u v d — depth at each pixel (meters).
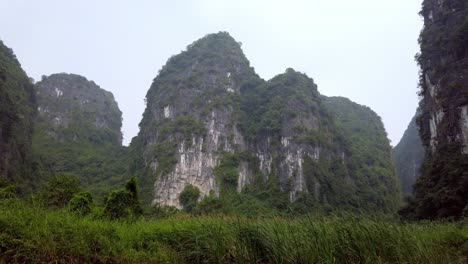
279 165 66.38
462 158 26.31
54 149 80.06
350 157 74.94
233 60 84.31
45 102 92.12
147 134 73.69
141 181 66.06
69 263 6.18
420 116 38.47
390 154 90.06
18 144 50.22
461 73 30.38
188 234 8.23
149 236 8.33
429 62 36.19
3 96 45.09
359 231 7.84
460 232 11.14
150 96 83.88
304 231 7.91
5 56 66.94
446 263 8.09
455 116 30.09
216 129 70.44
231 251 7.84
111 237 7.54
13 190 11.81
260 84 82.44
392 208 70.50
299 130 68.38
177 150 66.44
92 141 90.12
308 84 79.75
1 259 5.62
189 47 88.88
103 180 72.25
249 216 9.45
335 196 63.25
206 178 64.69
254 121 74.69
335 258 7.51
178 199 61.03
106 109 104.69
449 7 35.94
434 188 27.52
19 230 5.91
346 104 106.94
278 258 7.52
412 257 7.88
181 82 77.88
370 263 7.43
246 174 68.12
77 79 102.38
